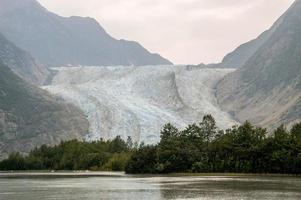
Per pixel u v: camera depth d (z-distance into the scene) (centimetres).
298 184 16425
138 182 18950
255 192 13462
